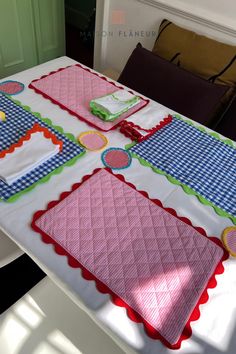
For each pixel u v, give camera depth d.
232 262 0.80
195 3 1.61
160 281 0.74
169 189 0.96
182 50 1.63
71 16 3.17
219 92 1.42
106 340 0.90
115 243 0.80
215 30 1.59
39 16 2.38
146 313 0.69
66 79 1.37
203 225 0.87
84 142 1.08
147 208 0.89
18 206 0.86
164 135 1.15
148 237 0.82
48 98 1.25
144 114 1.22
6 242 1.10
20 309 0.93
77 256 0.77
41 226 0.82
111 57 2.22
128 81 1.62
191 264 0.78
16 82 1.31
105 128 1.14
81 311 0.95
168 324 0.67
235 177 1.03
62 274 0.74
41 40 2.54
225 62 1.52
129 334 0.66
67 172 0.97
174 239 0.83
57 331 0.90
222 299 0.73
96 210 0.87
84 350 0.87
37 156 0.98
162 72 1.53
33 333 0.89
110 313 0.68
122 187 0.94
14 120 1.12
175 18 1.71
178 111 1.46
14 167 0.94
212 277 0.76
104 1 1.92
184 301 0.71
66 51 2.90
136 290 0.72
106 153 1.05
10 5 2.15
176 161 1.05
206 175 1.02
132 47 2.04
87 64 2.77
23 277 1.47
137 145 1.09
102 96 1.29
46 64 1.46
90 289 0.72
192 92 1.45
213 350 0.65
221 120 1.51
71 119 1.17
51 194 0.90
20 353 0.85
